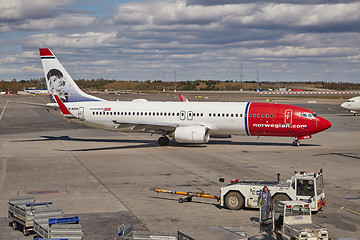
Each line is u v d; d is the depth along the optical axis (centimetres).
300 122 6234
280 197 3005
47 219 2517
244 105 6469
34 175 4334
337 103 19212
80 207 3156
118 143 6900
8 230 2667
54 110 6981
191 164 4988
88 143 6894
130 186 3856
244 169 4678
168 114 6569
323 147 6475
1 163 5022
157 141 7169
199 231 1958
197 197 3491
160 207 3183
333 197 3481
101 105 6831
